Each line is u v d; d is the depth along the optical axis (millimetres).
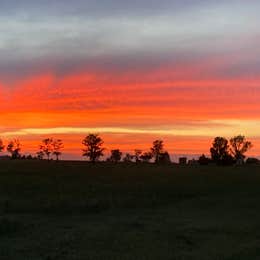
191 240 22266
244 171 89938
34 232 24344
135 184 61875
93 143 131375
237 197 48312
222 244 21203
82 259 17812
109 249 19781
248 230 25469
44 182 63094
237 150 134500
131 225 27250
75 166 99938
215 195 51188
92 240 21766
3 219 27406
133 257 18172
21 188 55469
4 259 17734
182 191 54531
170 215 33688
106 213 35406
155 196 46562
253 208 38500
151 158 148500
